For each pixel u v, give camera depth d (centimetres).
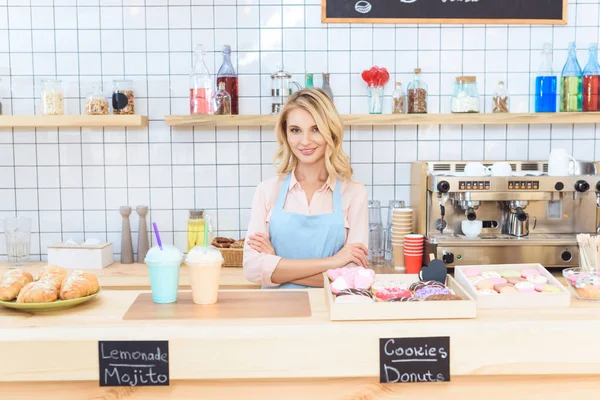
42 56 312
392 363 140
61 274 166
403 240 285
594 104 296
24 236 304
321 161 227
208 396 145
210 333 139
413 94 301
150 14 311
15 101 314
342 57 314
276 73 299
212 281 159
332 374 140
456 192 278
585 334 142
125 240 309
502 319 144
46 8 310
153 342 138
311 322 142
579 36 316
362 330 140
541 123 309
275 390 146
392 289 157
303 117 213
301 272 209
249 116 292
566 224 292
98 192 318
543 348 141
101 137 316
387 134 318
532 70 316
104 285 263
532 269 178
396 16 312
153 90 314
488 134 319
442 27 314
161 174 318
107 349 139
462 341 140
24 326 141
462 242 271
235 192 319
